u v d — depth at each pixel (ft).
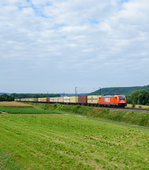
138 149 51.44
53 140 57.67
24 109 190.39
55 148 50.16
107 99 174.60
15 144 53.31
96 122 105.09
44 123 95.91
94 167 38.47
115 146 54.19
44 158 43.37
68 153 46.50
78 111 183.73
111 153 46.91
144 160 42.39
